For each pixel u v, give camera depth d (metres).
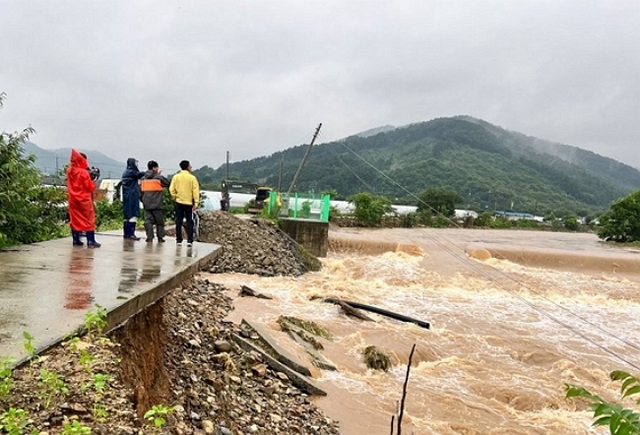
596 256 26.47
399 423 2.22
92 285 5.65
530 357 12.87
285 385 8.77
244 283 18.12
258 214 31.17
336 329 13.34
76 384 3.39
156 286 5.81
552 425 9.01
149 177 10.86
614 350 13.95
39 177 11.00
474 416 9.09
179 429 5.11
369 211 39.06
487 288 21.11
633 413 1.76
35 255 7.92
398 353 11.93
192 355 8.13
